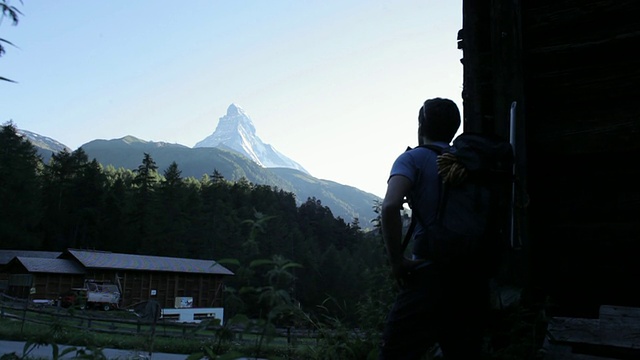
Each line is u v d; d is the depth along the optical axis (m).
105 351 11.20
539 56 4.43
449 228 2.27
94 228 122.81
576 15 4.32
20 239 100.00
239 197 166.88
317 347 3.58
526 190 4.15
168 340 17.03
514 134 4.09
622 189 4.06
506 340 3.60
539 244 4.21
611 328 3.28
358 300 4.04
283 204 179.12
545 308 3.63
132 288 63.34
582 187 4.18
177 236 119.81
